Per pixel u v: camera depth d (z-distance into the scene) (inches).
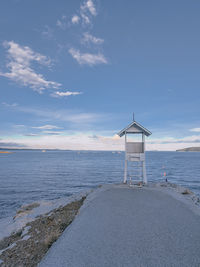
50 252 217.9
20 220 431.5
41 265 191.2
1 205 991.6
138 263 187.8
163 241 232.8
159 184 696.4
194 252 208.2
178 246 220.8
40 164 4419.3
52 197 1192.8
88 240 237.6
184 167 3590.1
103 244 226.1
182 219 313.4
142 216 323.0
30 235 307.9
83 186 1594.5
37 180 1924.2
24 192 1342.3
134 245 222.8
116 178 2086.6
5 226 413.4
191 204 427.2
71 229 276.1
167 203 409.1
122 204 396.2
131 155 675.4
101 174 2477.9
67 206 487.5
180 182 1796.3
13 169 3181.6
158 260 192.7
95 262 190.4
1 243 309.0
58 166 3865.7
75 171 2878.9
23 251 242.2
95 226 281.7
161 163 4758.9
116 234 252.5
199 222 301.7
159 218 314.7
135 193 503.8
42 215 456.4
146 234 252.4
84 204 437.4
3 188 1489.9
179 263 188.1
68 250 216.1
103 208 370.0
